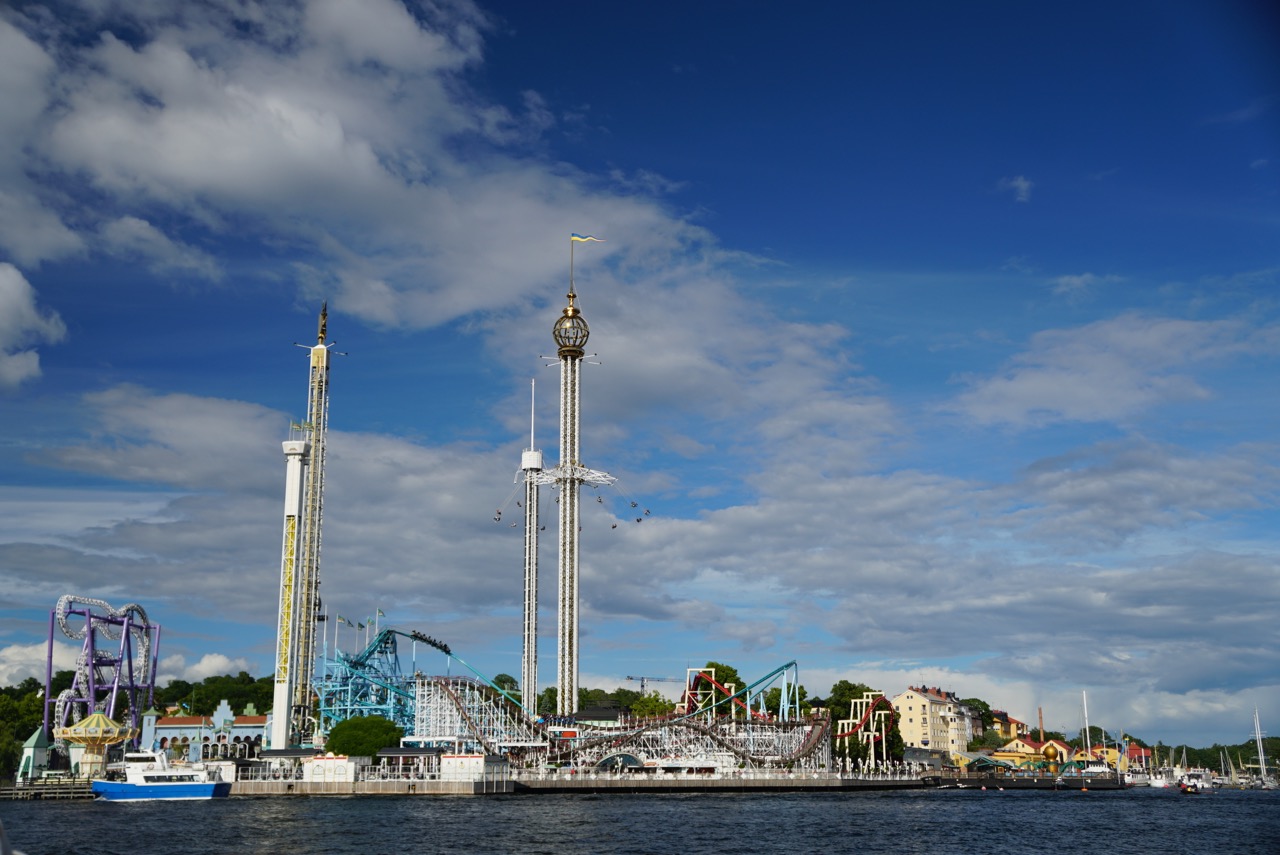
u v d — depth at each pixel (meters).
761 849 132.25
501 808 187.88
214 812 180.12
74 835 142.75
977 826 168.88
